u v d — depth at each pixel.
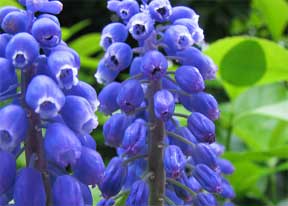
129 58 0.14
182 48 0.14
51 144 0.11
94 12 0.50
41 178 0.12
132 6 0.14
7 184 0.11
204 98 0.14
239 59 0.23
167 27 0.14
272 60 0.23
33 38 0.11
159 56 0.14
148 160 0.15
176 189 0.15
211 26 0.48
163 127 0.15
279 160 0.28
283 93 0.28
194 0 0.47
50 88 0.11
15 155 0.12
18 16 0.12
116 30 0.14
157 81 0.14
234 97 0.25
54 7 0.12
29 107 0.12
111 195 0.14
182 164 0.14
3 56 0.12
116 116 0.15
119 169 0.14
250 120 0.27
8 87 0.12
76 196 0.12
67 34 0.27
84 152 0.12
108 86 0.15
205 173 0.14
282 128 0.26
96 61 0.27
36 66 0.12
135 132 0.14
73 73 0.11
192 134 0.15
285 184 0.34
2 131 0.11
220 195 0.17
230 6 0.47
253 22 0.39
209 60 0.14
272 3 0.31
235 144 0.29
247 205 0.29
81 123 0.12
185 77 0.14
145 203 0.14
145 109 0.15
